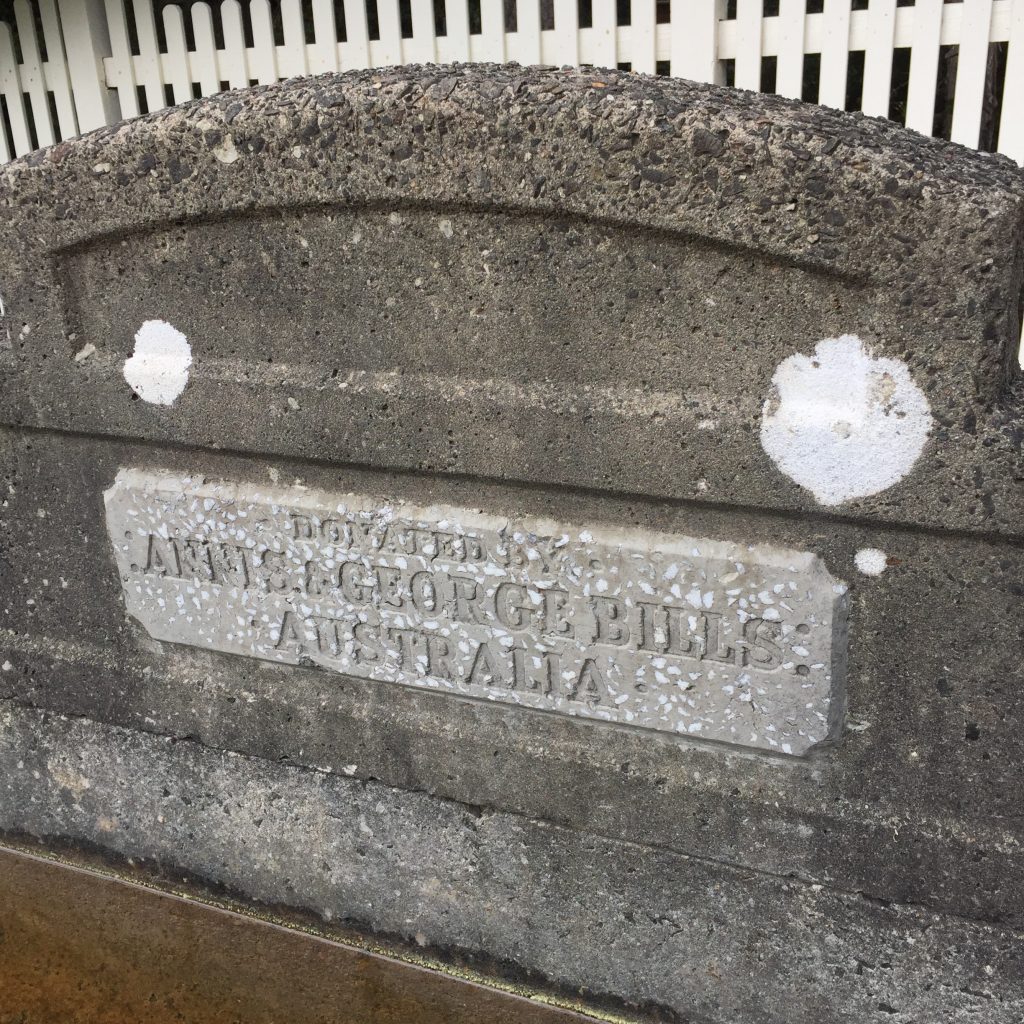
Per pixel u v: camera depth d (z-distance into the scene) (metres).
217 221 1.53
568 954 1.80
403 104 1.35
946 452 1.28
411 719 1.79
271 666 1.87
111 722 2.04
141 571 1.85
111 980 1.94
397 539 1.62
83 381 1.71
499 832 1.78
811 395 1.33
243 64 4.26
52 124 4.72
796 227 1.25
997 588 1.34
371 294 1.50
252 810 1.97
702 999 1.73
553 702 1.64
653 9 3.62
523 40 3.82
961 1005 1.55
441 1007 1.84
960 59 3.34
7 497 1.93
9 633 2.07
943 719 1.43
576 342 1.42
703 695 1.53
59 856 2.21
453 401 1.50
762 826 1.59
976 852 1.47
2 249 1.66
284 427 1.61
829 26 3.43
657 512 1.47
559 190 1.32
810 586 1.40
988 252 1.19
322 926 1.99
